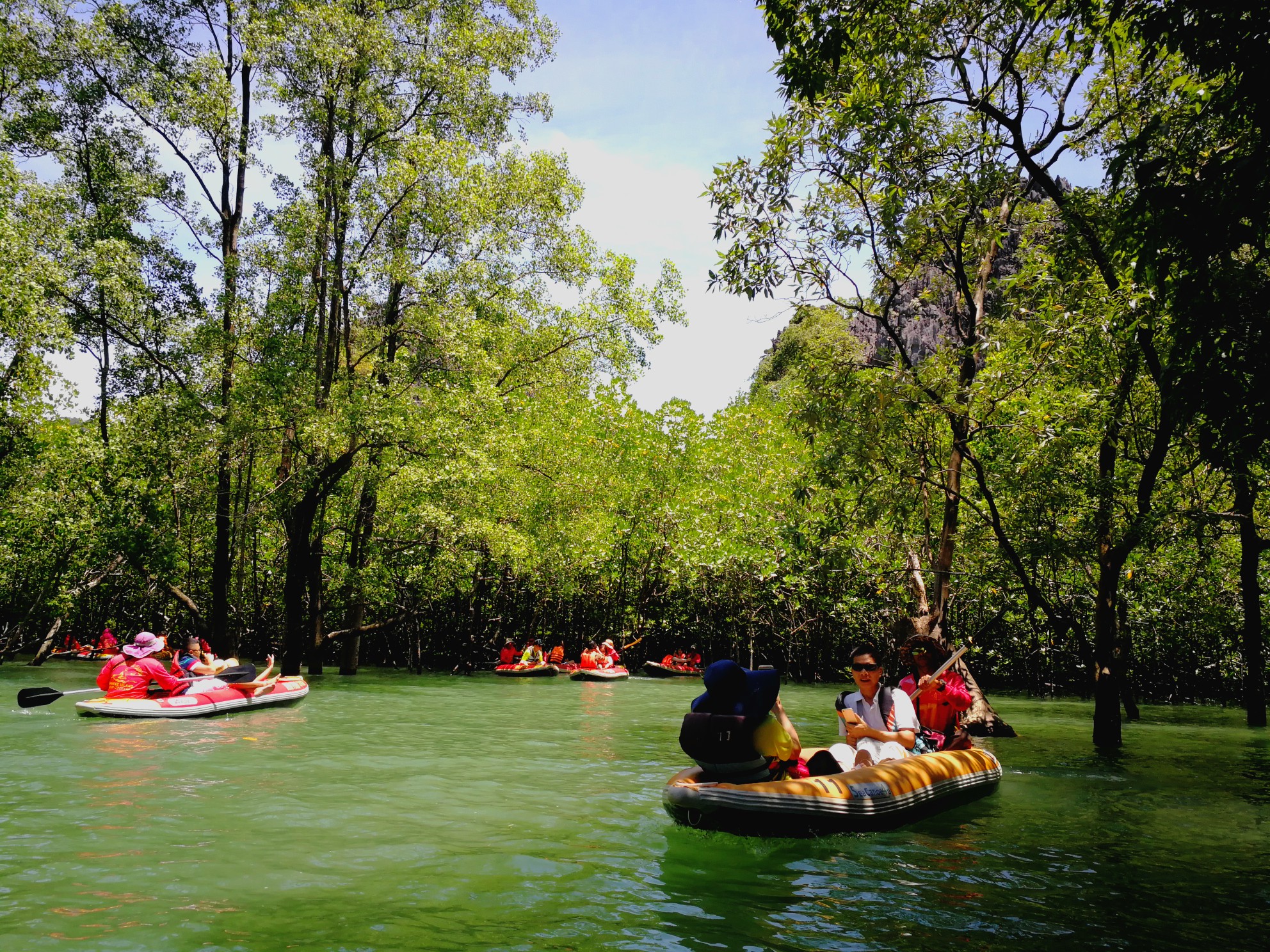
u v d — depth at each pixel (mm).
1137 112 9773
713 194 10297
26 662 23875
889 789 6309
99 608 28734
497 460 20156
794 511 18281
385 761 8773
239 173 19484
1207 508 10984
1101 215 9484
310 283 19125
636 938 3914
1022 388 10008
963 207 10273
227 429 17547
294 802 6664
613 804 6828
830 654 26219
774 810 5711
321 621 21531
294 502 18750
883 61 8781
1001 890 4762
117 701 12016
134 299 17625
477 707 14977
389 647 29406
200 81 17688
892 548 16453
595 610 29656
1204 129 6242
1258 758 10242
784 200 10094
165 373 19094
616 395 26328
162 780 7473
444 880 4742
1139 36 4410
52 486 19656
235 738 10219
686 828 6020
